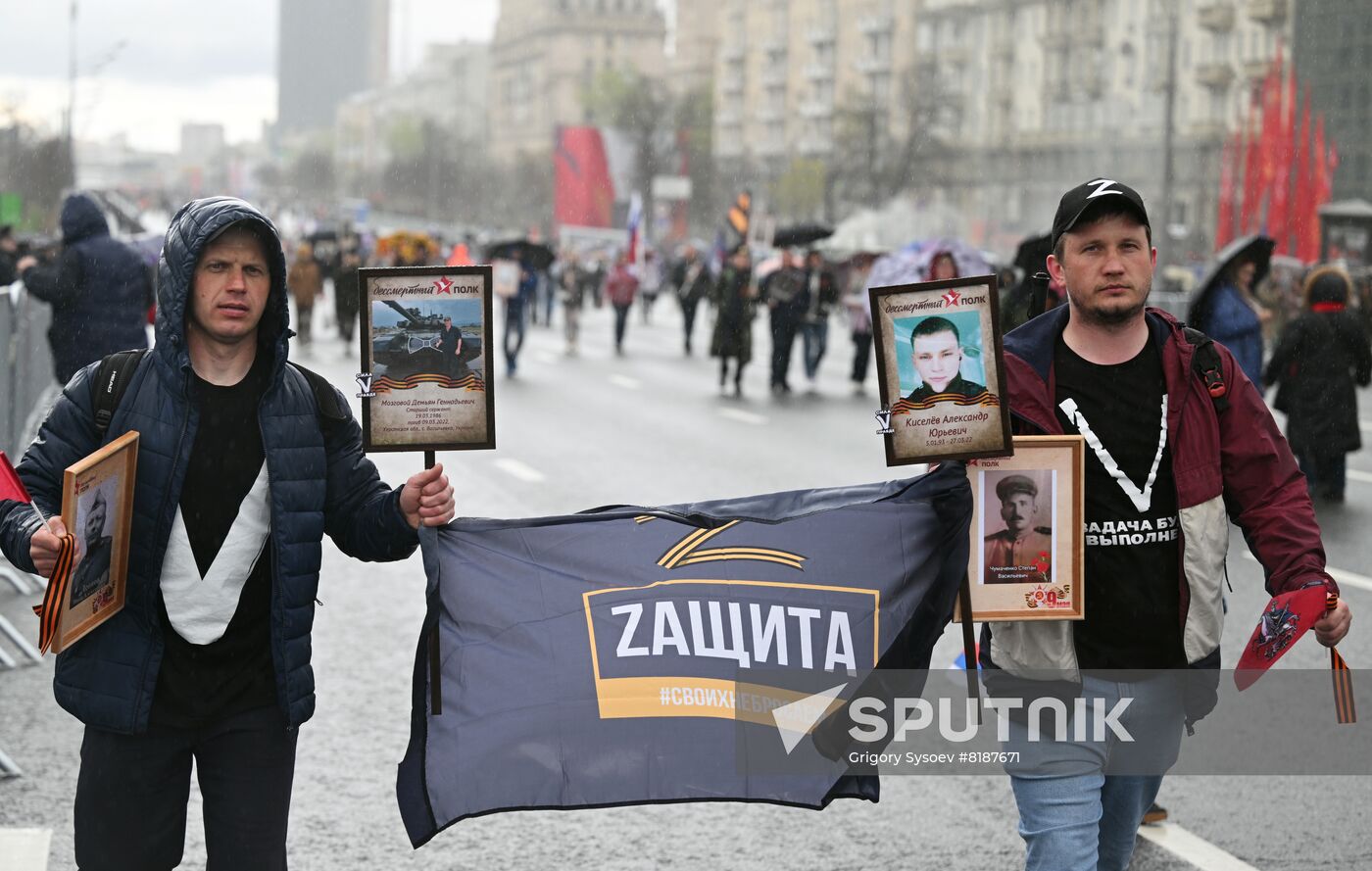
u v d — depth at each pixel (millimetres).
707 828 5363
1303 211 39844
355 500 3633
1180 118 70375
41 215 73500
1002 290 17266
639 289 41875
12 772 5848
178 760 3439
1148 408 3561
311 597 3477
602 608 3617
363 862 5039
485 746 3551
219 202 3348
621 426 17359
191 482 3383
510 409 19188
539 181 154500
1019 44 82938
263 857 3469
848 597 3637
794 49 125688
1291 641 3514
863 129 89375
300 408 3477
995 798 5668
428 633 3590
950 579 3592
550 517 3680
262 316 3449
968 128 87500
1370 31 61906
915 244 21297
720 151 136500
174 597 3377
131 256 9867
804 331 22891
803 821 5422
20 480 3250
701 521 3684
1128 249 3525
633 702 3580
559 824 5402
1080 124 77500
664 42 185375
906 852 5121
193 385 3400
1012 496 3570
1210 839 5207
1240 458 3605
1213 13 67938
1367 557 10109
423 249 31016
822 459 14672
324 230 42312
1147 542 3574
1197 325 10703
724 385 21938
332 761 6027
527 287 28703
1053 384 3596
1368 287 21625
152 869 3494
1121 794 3807
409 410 3500
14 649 7770
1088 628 3609
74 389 3439
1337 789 5703
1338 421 12273
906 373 3514
